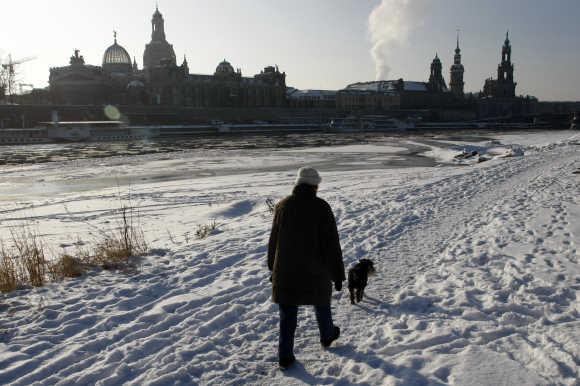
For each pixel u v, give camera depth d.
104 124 147.75
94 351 6.09
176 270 9.79
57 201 28.83
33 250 10.87
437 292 7.96
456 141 116.25
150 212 22.39
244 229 14.48
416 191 21.95
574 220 13.31
